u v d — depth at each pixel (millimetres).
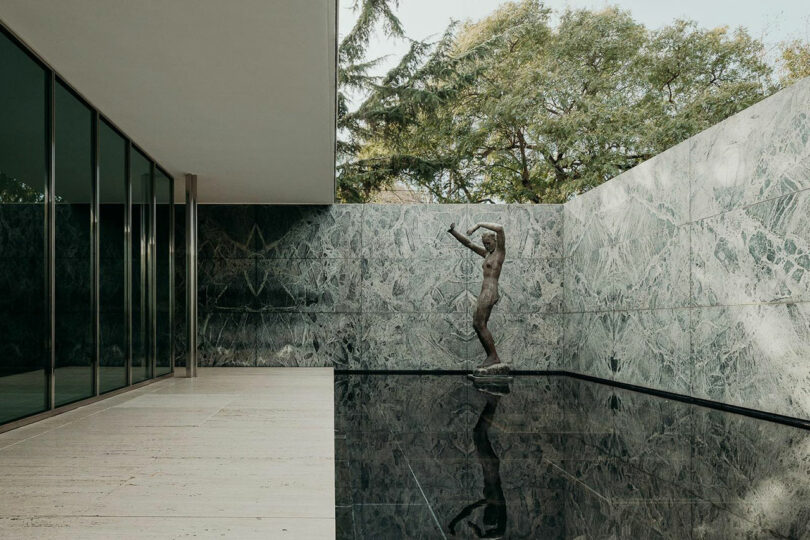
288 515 2377
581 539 2205
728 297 6125
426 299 10484
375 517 2418
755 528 2346
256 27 4383
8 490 2703
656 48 18453
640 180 7926
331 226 10570
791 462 3479
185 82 5371
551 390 7523
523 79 18875
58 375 5043
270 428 4332
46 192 4898
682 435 4348
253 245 10562
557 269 10531
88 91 5539
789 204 5305
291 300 10500
